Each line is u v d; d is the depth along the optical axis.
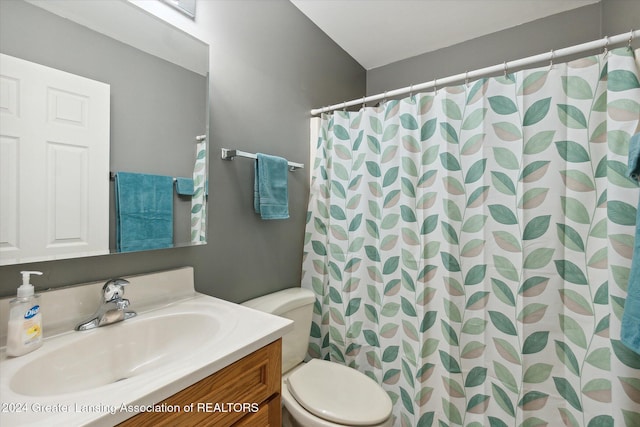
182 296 1.08
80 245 0.85
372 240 1.59
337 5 1.64
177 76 1.08
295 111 1.64
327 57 1.91
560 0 1.62
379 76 2.32
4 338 0.72
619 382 1.01
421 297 1.39
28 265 0.78
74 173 0.84
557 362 1.17
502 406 1.25
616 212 1.02
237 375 0.73
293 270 1.65
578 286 1.13
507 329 1.25
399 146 1.50
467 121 1.32
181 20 1.11
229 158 1.29
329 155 1.74
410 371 1.44
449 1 1.62
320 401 1.15
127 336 0.85
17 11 0.75
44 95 0.79
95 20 0.88
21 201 0.75
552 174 1.17
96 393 0.54
